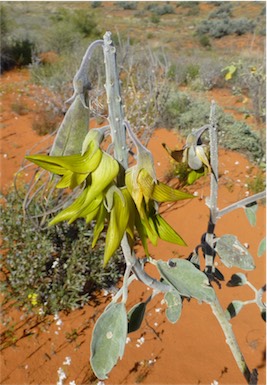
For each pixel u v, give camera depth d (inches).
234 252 45.4
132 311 40.8
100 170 30.2
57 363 105.2
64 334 113.2
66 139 31.1
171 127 237.9
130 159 169.2
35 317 117.8
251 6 923.4
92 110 31.4
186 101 260.7
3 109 279.1
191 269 37.0
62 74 323.9
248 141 211.0
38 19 656.4
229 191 180.9
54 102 267.7
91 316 119.2
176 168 183.2
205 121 231.5
